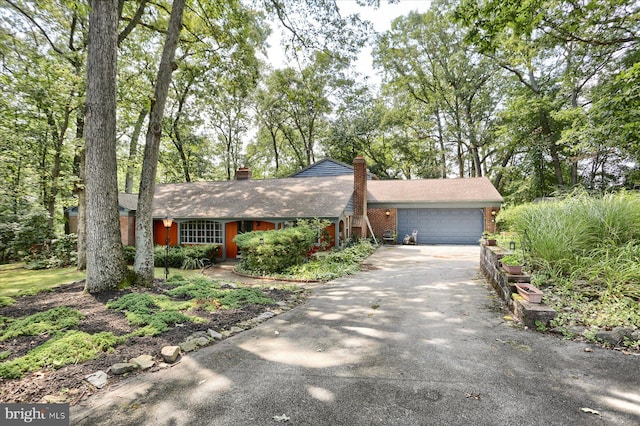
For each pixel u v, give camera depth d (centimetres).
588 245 561
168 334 437
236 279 948
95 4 631
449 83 2544
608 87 1306
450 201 1808
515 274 552
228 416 264
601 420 249
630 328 396
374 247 1592
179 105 2111
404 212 1920
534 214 662
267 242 967
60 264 1247
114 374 333
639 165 1538
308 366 353
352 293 704
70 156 1438
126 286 666
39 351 359
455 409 267
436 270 970
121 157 1403
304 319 525
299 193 1512
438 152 2823
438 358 365
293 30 1039
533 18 745
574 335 410
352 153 3017
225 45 1183
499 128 2248
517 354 369
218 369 349
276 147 3288
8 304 555
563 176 2239
